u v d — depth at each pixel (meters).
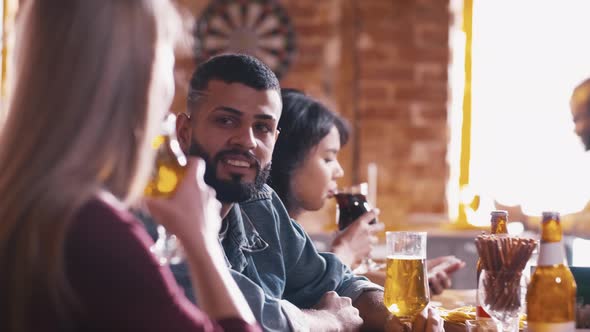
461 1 5.07
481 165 5.08
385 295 1.67
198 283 1.09
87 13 0.95
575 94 3.83
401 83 5.07
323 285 2.03
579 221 4.74
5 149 0.95
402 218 4.99
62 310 0.91
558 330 1.41
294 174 2.35
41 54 0.95
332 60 5.08
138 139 0.99
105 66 0.94
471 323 1.53
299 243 2.00
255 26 5.09
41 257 0.90
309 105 2.38
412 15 5.05
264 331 1.67
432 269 2.40
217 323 1.06
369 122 5.05
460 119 5.12
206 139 1.65
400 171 5.04
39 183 0.92
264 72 1.67
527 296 1.44
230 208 1.78
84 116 0.94
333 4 5.07
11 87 0.97
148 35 0.98
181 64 4.97
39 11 0.96
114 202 0.96
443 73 5.06
